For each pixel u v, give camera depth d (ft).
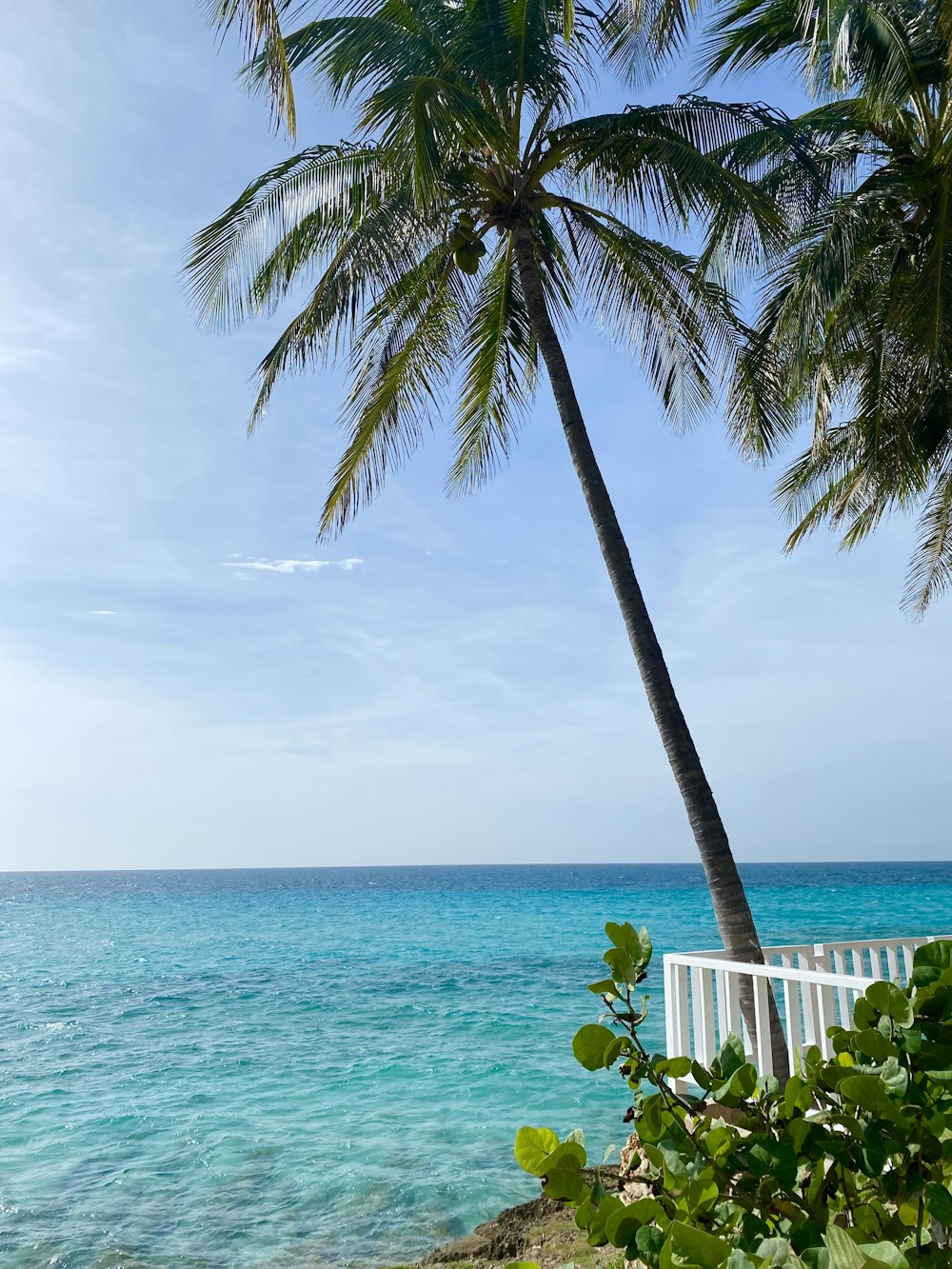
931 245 32.09
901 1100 5.21
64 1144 36.94
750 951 24.00
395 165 26.91
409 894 303.89
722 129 30.35
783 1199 5.36
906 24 31.37
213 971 96.94
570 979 84.07
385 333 34.86
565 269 37.68
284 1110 41.14
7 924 177.17
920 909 169.17
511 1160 33.14
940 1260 4.89
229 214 31.50
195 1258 26.18
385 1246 26.53
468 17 29.96
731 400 34.42
